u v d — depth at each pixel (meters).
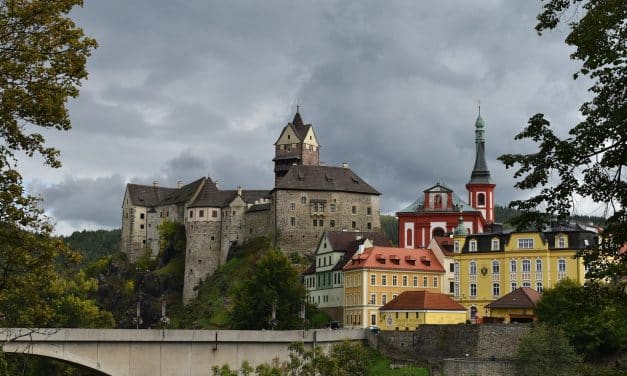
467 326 145.12
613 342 130.12
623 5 38.78
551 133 42.16
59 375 142.62
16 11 53.50
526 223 43.31
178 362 112.69
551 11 41.03
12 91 52.75
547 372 127.25
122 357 108.50
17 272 56.16
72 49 55.41
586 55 40.09
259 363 119.12
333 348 105.62
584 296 44.53
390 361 145.62
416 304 169.50
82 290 196.50
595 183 41.84
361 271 190.25
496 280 186.12
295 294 195.88
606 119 41.00
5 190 53.62
